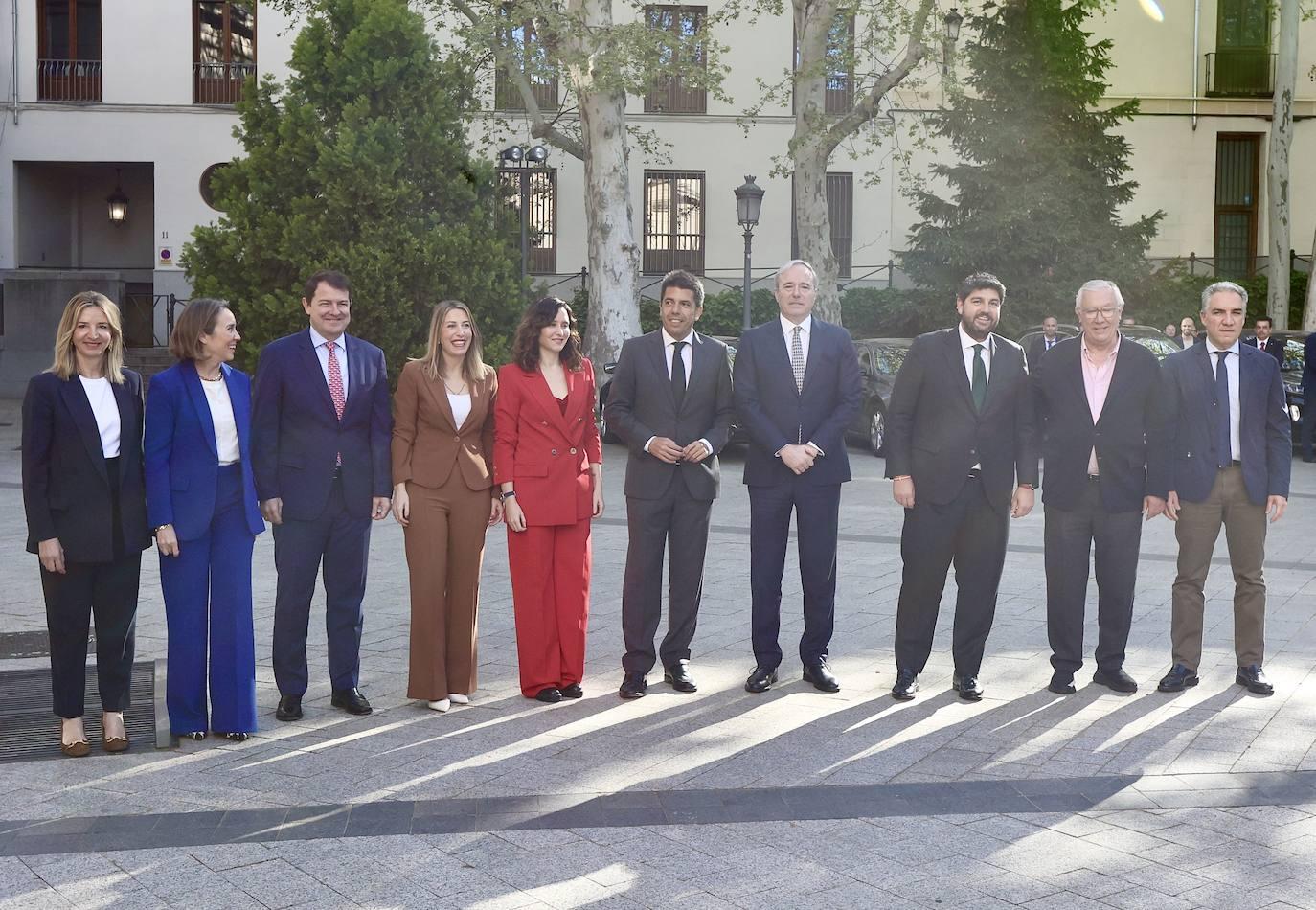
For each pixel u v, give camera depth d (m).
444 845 4.43
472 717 6.00
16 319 24.58
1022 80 24.67
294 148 18.03
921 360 6.33
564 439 6.29
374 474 6.08
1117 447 6.27
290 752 5.49
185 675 5.63
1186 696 6.32
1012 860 4.30
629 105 28.36
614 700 6.29
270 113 18.77
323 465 5.96
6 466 16.00
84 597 5.47
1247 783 5.08
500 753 5.45
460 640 6.21
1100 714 6.04
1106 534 6.36
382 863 4.27
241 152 27.14
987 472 6.23
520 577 6.26
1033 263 24.81
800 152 20.48
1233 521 6.44
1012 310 24.34
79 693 5.50
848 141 28.64
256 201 18.28
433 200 18.61
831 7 19.67
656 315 27.48
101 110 26.97
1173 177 29.89
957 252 24.64
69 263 29.06
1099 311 6.23
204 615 5.69
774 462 6.42
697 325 26.89
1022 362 6.37
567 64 18.42
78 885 4.09
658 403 6.43
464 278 18.00
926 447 6.26
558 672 6.31
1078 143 24.80
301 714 6.05
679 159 28.44
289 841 4.46
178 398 5.58
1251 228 30.31
